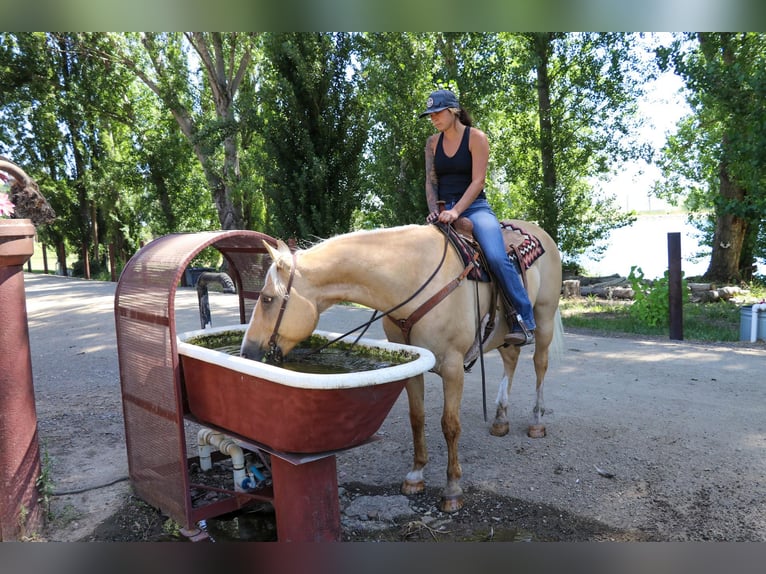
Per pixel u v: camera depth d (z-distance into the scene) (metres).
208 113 17.14
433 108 3.07
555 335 4.08
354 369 2.62
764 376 5.32
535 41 11.41
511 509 3.01
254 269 3.34
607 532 2.76
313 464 2.48
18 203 2.79
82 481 3.38
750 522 2.80
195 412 2.80
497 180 15.20
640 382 5.21
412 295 2.82
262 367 2.22
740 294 11.12
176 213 19.02
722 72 8.19
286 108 11.38
